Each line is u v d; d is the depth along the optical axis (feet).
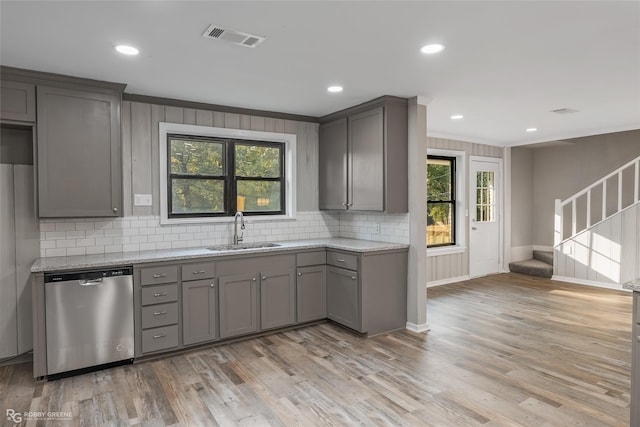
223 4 6.71
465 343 12.05
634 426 6.75
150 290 10.73
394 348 11.65
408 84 11.43
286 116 15.06
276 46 8.57
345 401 8.56
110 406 8.39
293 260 13.25
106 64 9.54
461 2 6.69
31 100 9.95
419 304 13.16
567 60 9.49
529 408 8.23
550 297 17.80
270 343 12.17
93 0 6.52
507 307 16.14
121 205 11.10
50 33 7.80
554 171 24.49
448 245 21.29
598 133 19.03
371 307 12.67
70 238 11.34
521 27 7.68
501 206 23.48
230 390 9.09
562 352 11.30
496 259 23.39
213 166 14.07
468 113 15.30
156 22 7.38
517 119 16.49
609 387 9.15
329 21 7.38
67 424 7.70
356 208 13.98
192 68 9.90
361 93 12.35
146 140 12.51
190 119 13.24
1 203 10.36
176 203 13.37
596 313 15.25
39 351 9.41
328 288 13.93
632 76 10.69
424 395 8.80
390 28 7.70
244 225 14.40
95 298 9.99
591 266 20.25
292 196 15.37
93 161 10.69
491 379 9.59
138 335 10.61
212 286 11.68
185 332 11.26
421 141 13.00
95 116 10.72
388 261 13.03
